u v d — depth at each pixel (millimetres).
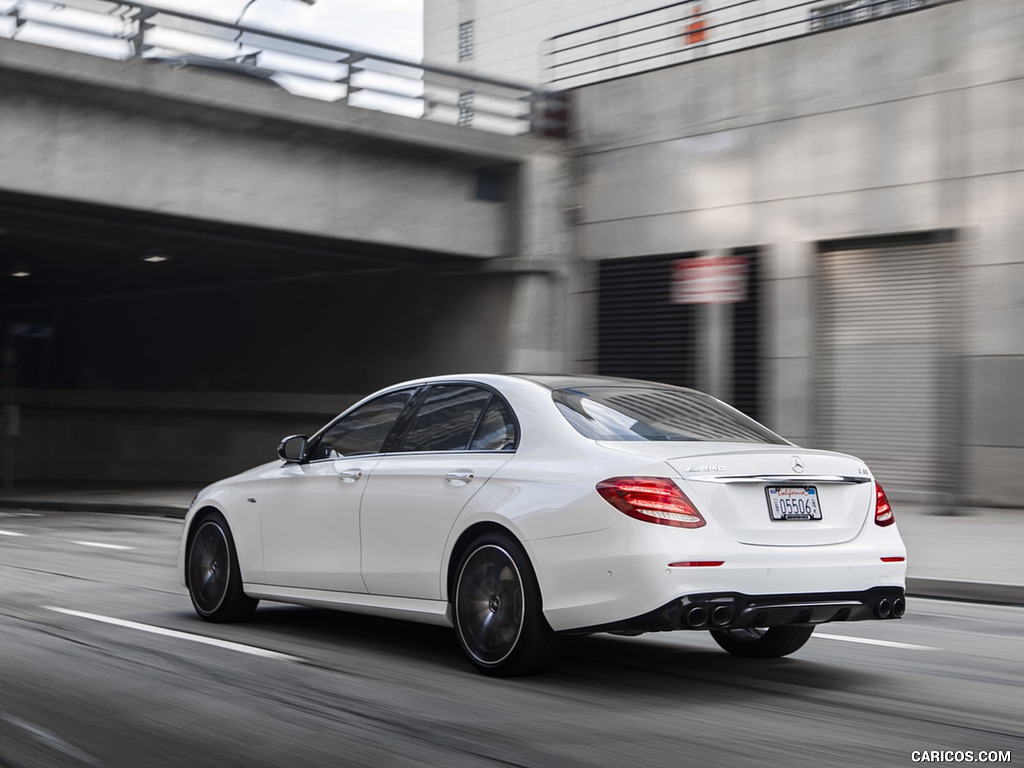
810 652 7121
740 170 20047
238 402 28328
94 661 6602
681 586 5488
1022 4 16828
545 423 6266
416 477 6637
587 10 42125
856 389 18688
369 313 25156
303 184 20172
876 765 4520
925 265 17906
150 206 18594
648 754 4660
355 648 7043
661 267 21203
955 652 7156
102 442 32781
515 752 4691
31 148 17469
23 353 36906
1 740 4945
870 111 18406
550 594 5801
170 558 12469
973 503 17000
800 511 5934
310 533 7273
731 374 20094
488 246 22453
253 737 4945
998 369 16844
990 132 17094
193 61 18656
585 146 22391
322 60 19844
